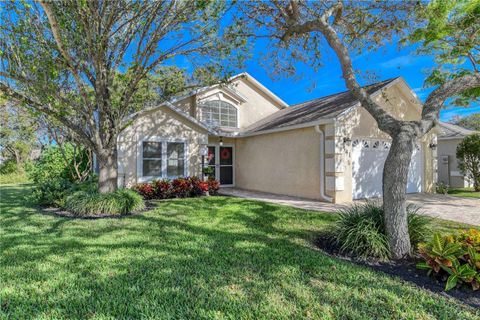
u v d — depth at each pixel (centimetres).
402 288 348
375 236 466
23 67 691
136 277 374
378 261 446
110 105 859
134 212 820
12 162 2172
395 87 1190
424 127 468
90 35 703
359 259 456
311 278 376
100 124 870
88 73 802
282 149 1279
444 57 806
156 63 824
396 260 445
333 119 1000
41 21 703
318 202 1036
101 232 598
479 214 807
